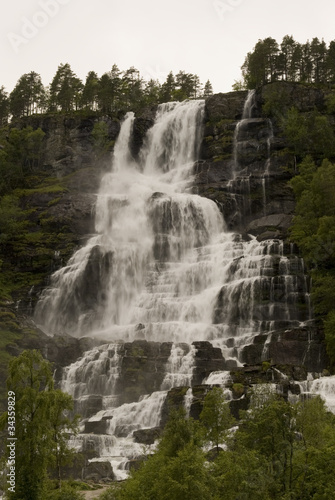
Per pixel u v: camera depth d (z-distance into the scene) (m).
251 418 48.09
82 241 118.56
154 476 43.66
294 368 75.56
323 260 97.75
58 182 139.88
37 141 144.75
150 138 147.62
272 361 77.88
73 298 110.12
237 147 134.75
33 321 106.25
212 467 43.81
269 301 97.44
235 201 124.19
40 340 91.81
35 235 122.12
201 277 107.94
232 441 51.66
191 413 70.56
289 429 44.09
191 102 147.25
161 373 83.81
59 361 90.00
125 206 124.56
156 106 151.25
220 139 137.62
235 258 107.12
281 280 98.12
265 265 101.81
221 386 72.38
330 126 132.12
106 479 58.25
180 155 143.00
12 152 141.75
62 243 119.12
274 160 129.12
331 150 127.06
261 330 95.50
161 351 86.25
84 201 126.88
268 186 125.12
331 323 83.50
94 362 86.38
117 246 114.69
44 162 146.75
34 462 45.41
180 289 108.38
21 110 167.12
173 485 40.44
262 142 132.62
